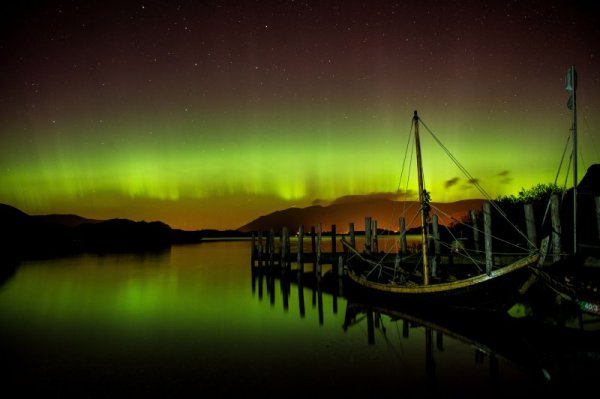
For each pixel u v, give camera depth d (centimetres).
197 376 1070
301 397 941
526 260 1430
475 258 2164
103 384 1023
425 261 1795
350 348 1285
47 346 1351
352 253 2634
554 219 1675
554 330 1147
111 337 1455
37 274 3325
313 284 2670
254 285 2697
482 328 1510
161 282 2862
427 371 1081
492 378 1026
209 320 1698
